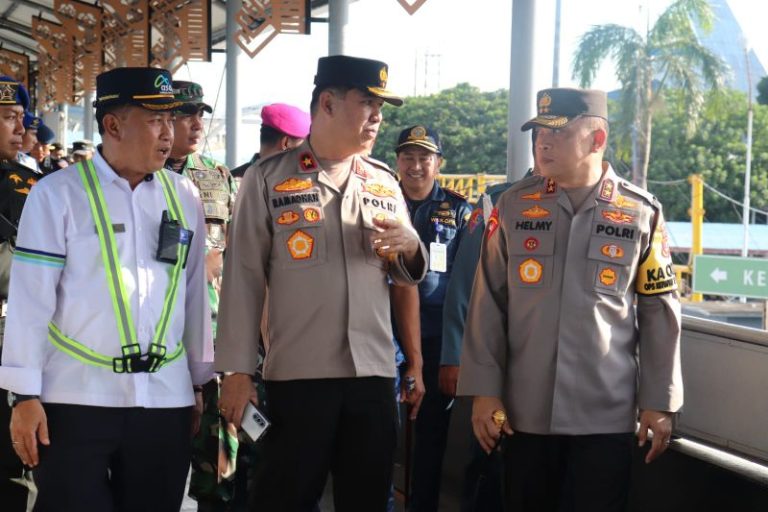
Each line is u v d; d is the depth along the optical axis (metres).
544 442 2.53
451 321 3.25
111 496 2.37
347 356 2.51
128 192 2.40
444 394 3.34
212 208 3.67
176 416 2.45
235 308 2.55
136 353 2.34
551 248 2.49
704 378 2.75
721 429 2.69
